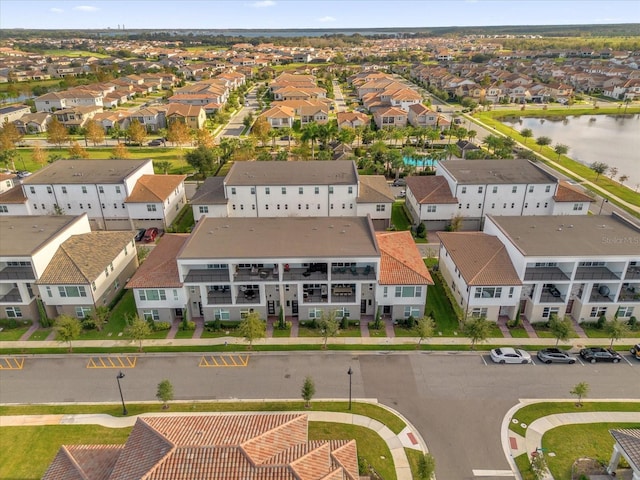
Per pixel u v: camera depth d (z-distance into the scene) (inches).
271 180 2881.4
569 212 2886.3
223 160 4259.4
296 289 2041.1
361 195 2869.1
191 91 6934.1
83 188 2856.8
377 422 1530.5
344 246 2037.4
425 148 4736.7
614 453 1312.7
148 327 1866.4
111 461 1199.6
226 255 1947.6
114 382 1727.4
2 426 1530.5
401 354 1862.7
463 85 7736.2
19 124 5536.4
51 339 1962.4
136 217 2901.1
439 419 1544.0
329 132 4591.5
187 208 3267.7
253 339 1921.8
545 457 1398.9
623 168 4303.6
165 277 1990.7
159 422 1209.4
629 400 1624.0
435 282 2351.1
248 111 6889.8
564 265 2034.9
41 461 1400.1
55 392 1680.6
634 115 6845.5
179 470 1026.1
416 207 2942.9
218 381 1723.7
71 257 2103.8
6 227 2252.7
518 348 1878.7
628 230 2171.5
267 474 1018.1
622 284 2000.5
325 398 1637.6
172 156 4589.1
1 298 2031.3
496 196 2859.3
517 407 1593.3
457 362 1815.9
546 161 4360.2
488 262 2037.4
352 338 1956.2
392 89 6988.2
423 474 1275.8
